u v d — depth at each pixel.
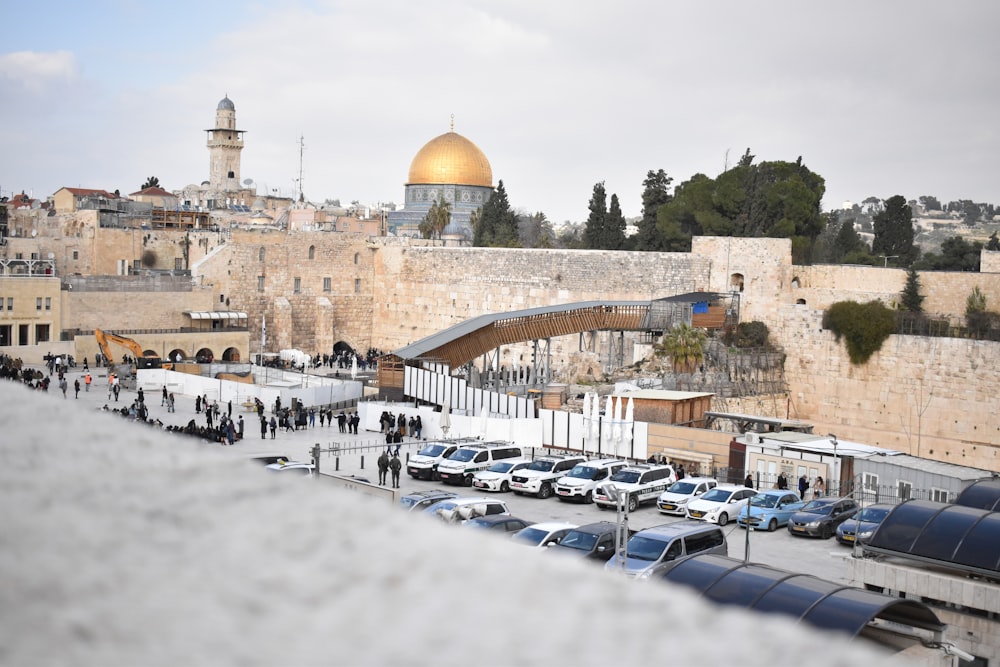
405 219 188.50
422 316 129.12
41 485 4.88
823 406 95.50
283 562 4.34
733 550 40.69
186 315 115.62
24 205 189.12
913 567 27.69
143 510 4.70
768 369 95.12
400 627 3.90
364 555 4.44
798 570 37.50
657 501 49.19
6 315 100.44
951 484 46.53
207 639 3.72
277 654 3.67
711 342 90.81
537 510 47.78
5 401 6.59
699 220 118.50
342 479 42.56
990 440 85.38
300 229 137.12
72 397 79.62
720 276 104.69
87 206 139.62
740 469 55.53
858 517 34.69
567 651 3.87
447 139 190.88
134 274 120.88
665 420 65.12
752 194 116.25
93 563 4.13
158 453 5.57
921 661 19.20
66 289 106.12
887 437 91.44
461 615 4.02
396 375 80.38
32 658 3.50
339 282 131.25
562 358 112.69
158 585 4.03
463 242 154.12
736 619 4.41
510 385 87.44
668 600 4.50
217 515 4.68
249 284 123.88
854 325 92.50
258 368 101.75
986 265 96.25
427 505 40.97
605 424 61.94
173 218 140.62
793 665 4.09
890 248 144.50
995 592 25.53
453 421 66.12
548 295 116.50
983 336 88.00
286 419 70.50
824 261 135.12
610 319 95.19
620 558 32.06
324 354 129.12
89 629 3.70
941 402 88.38
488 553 4.69
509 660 3.75
